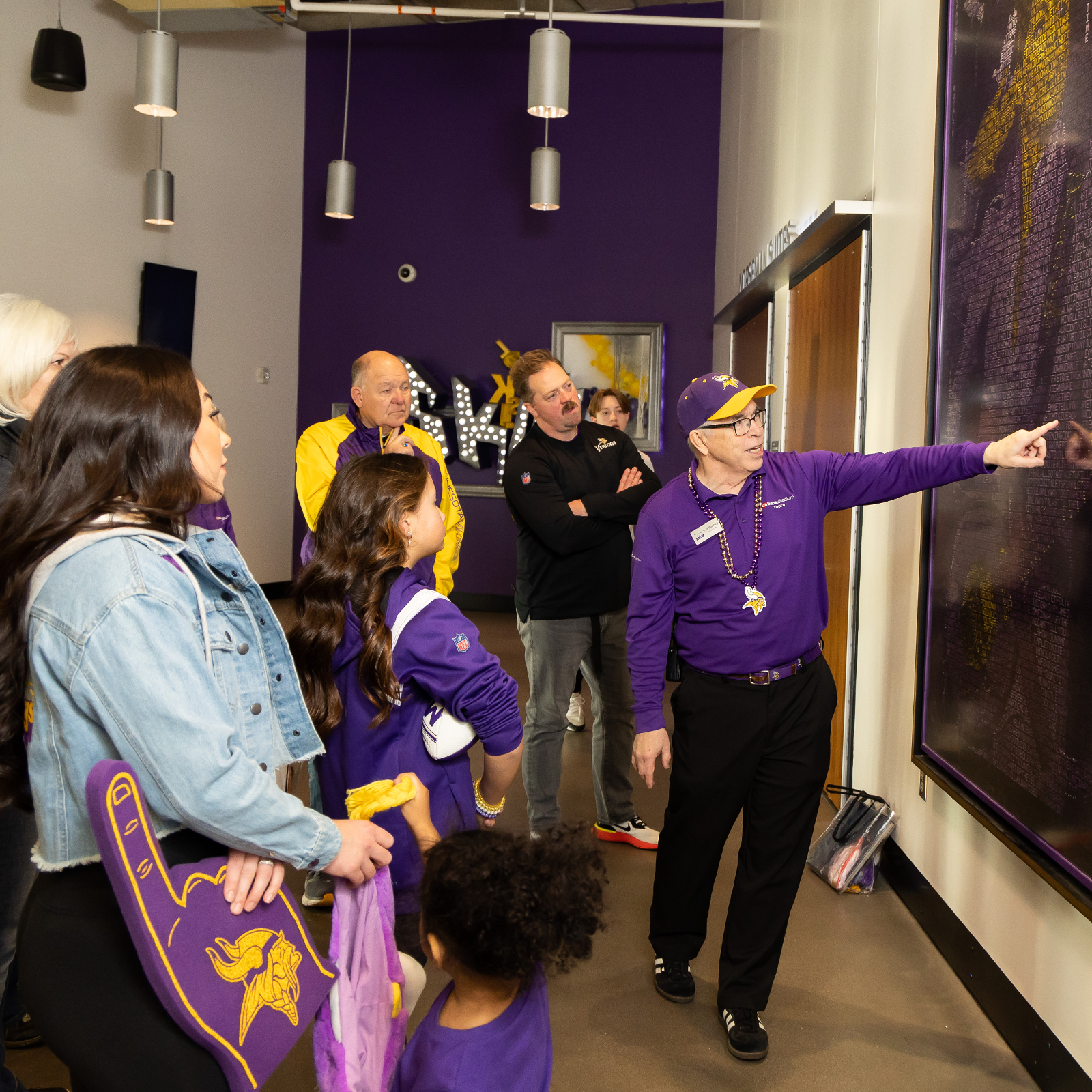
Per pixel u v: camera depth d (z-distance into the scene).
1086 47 1.75
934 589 2.63
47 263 6.83
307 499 3.08
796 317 4.75
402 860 1.63
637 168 8.15
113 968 1.10
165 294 7.70
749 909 2.19
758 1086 2.05
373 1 7.80
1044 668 1.93
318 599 1.61
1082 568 1.77
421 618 1.62
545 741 3.22
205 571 1.21
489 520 8.55
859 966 2.59
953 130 2.50
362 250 8.80
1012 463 1.89
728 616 2.15
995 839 2.30
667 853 2.32
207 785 1.08
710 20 6.07
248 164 8.41
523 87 8.39
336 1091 1.27
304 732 1.33
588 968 2.57
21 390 1.81
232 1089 1.09
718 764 2.18
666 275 8.15
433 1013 1.21
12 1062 2.06
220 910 1.12
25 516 1.13
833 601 3.87
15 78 6.54
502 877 1.11
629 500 3.13
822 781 2.21
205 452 1.27
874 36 3.51
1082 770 1.77
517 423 8.38
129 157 7.42
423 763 1.64
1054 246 1.89
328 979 1.25
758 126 6.10
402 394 3.10
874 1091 2.04
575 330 8.30
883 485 2.11
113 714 1.07
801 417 4.61
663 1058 2.15
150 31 5.14
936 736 2.59
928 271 2.85
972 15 2.37
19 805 1.22
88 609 1.07
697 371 8.14
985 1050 2.20
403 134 8.65
